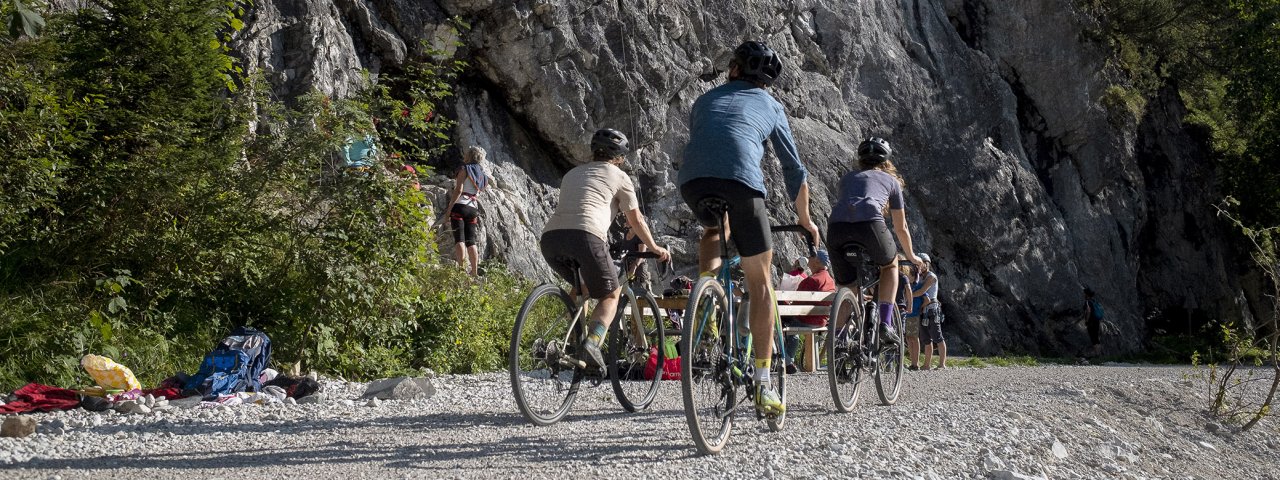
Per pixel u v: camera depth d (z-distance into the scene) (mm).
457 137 16469
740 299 5219
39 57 8258
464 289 10617
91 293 7367
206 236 7977
